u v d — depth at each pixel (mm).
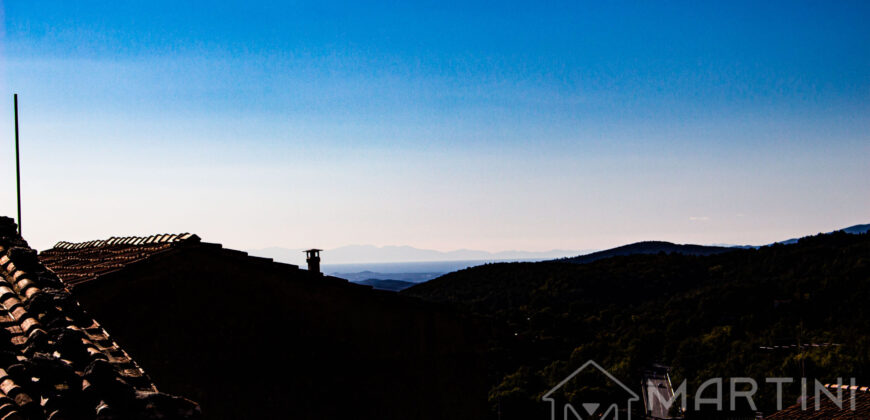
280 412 12336
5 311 6305
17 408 4699
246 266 12516
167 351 11711
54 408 4742
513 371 50844
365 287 13312
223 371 12062
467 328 14070
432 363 13648
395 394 13227
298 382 12547
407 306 13602
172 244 12773
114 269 11859
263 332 12445
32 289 6559
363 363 13078
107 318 11320
